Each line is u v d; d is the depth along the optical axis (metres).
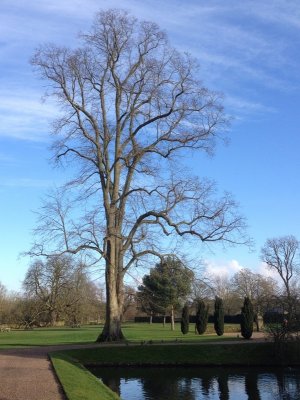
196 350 29.53
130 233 35.28
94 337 43.06
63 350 28.89
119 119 36.62
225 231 34.75
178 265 35.38
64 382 16.53
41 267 75.19
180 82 35.25
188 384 23.05
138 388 21.92
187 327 49.28
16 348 30.67
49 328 70.25
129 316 100.12
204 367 28.03
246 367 28.28
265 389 22.00
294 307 30.84
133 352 28.94
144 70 36.00
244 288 86.69
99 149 36.31
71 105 36.12
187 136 35.56
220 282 95.00
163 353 29.09
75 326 74.12
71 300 73.38
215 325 45.84
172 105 35.22
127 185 36.00
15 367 20.66
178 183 40.81
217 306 46.28
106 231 33.69
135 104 36.44
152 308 48.28
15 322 77.12
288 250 76.12
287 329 29.70
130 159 36.03
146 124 35.91
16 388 15.34
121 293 34.94
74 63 35.84
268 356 29.33
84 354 28.52
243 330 38.66
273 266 76.62
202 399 19.88
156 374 25.69
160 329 59.81
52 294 74.31
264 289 79.94
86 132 36.25
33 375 18.27
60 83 35.75
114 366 27.78
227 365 28.64
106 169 36.25
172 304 54.91
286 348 29.27
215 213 34.84
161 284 52.34
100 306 78.31
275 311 34.28
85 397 14.35
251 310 39.31
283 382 23.69
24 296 77.00
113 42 36.22
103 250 33.47
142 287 40.22
